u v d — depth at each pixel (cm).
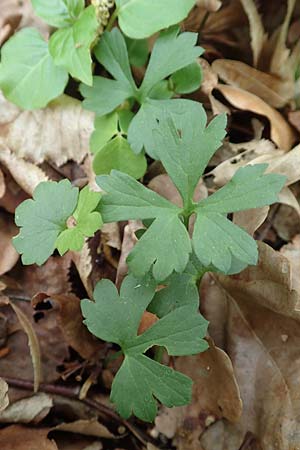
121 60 39
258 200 34
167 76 40
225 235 34
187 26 42
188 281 35
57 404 38
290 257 39
